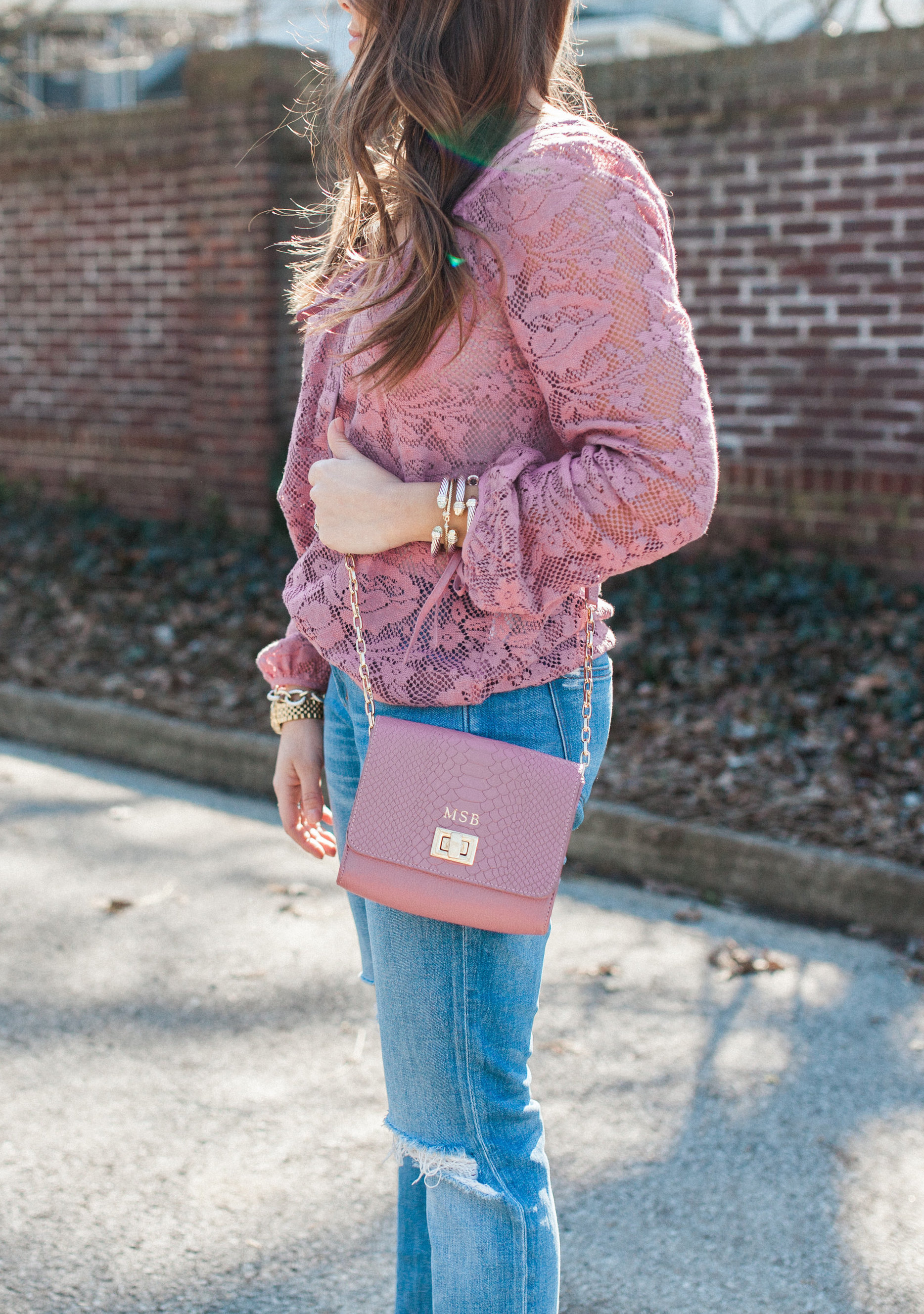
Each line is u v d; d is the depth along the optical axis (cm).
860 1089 285
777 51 596
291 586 156
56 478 884
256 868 413
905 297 588
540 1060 296
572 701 146
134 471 843
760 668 527
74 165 826
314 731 172
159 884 397
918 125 572
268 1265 224
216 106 748
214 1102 276
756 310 625
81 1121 268
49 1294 215
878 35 571
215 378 782
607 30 1705
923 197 576
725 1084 287
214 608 652
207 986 331
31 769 511
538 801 136
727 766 448
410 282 134
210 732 499
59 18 1347
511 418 137
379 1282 220
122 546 772
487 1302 141
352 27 144
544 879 135
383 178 139
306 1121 270
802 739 467
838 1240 233
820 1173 254
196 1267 223
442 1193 145
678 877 403
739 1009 321
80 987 329
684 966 346
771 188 612
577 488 127
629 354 126
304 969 342
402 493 136
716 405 644
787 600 593
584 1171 254
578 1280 223
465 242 131
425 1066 143
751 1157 259
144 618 643
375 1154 258
